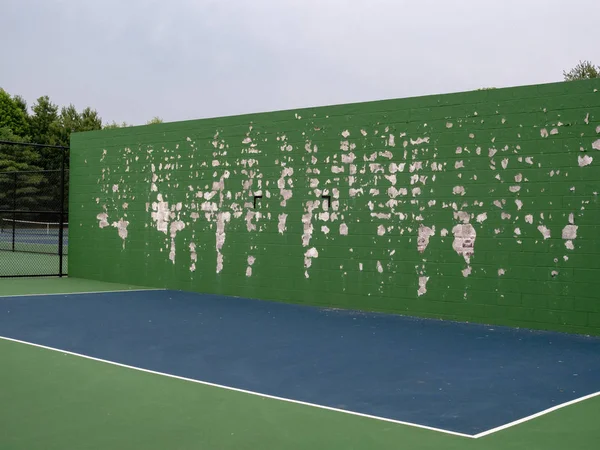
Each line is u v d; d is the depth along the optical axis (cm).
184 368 723
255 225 1328
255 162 1328
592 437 505
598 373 723
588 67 3988
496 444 488
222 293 1378
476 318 1064
